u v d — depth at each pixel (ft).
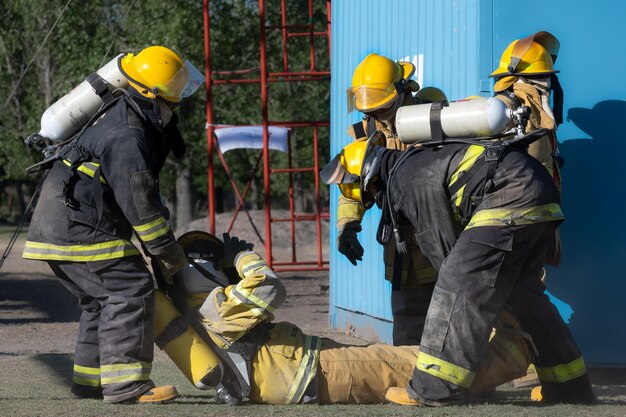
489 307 29.17
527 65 35.37
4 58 189.57
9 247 39.06
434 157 30.50
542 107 35.14
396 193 31.27
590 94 39.88
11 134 201.98
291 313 76.95
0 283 106.32
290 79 95.30
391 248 36.11
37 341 60.95
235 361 30.78
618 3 39.70
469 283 29.09
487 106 29.58
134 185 30.53
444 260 29.91
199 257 32.76
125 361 31.01
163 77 32.14
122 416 28.73
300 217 95.76
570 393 31.24
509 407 30.07
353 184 34.17
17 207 378.94
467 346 29.14
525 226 29.25
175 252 31.24
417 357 31.48
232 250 32.60
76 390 33.35
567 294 40.01
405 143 31.60
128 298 31.09
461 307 29.07
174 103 32.96
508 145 29.78
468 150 30.04
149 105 32.01
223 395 30.81
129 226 32.17
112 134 31.12
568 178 39.99
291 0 171.53
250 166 216.13
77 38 167.84
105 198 31.45
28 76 192.34
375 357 31.48
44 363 46.16
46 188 32.09
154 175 32.01
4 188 373.40
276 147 100.32
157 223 30.78
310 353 31.14
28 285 104.99
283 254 148.36
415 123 30.73
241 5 171.94
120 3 170.09
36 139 33.32
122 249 31.40
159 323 31.73
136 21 165.78
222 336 31.19
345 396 30.99
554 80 36.68
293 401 30.73
